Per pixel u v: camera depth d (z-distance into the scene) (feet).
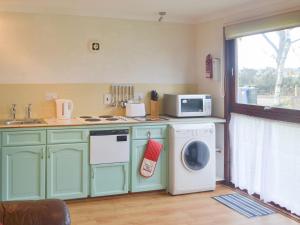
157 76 16.30
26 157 12.43
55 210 6.89
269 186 12.57
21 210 6.79
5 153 12.14
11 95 14.02
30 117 14.30
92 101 15.20
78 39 14.80
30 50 14.16
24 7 13.83
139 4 13.47
